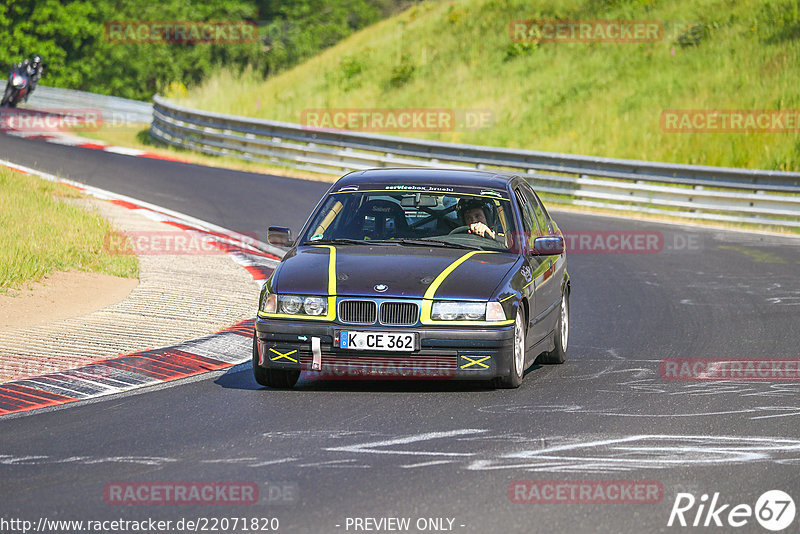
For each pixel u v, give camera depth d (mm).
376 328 27688
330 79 138125
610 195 84875
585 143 105188
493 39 135625
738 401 28375
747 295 49156
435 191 32750
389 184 33094
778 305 46406
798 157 93375
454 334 27672
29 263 44844
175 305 41406
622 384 30562
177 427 24984
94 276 46250
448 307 27875
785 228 77812
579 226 74312
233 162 104500
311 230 32312
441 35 141750
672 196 82750
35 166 87062
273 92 139250
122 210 68625
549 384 30406
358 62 139500
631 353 36000
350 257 29922
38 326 36750
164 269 49375
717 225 78125
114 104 151000
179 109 114250
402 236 31812
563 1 138375
